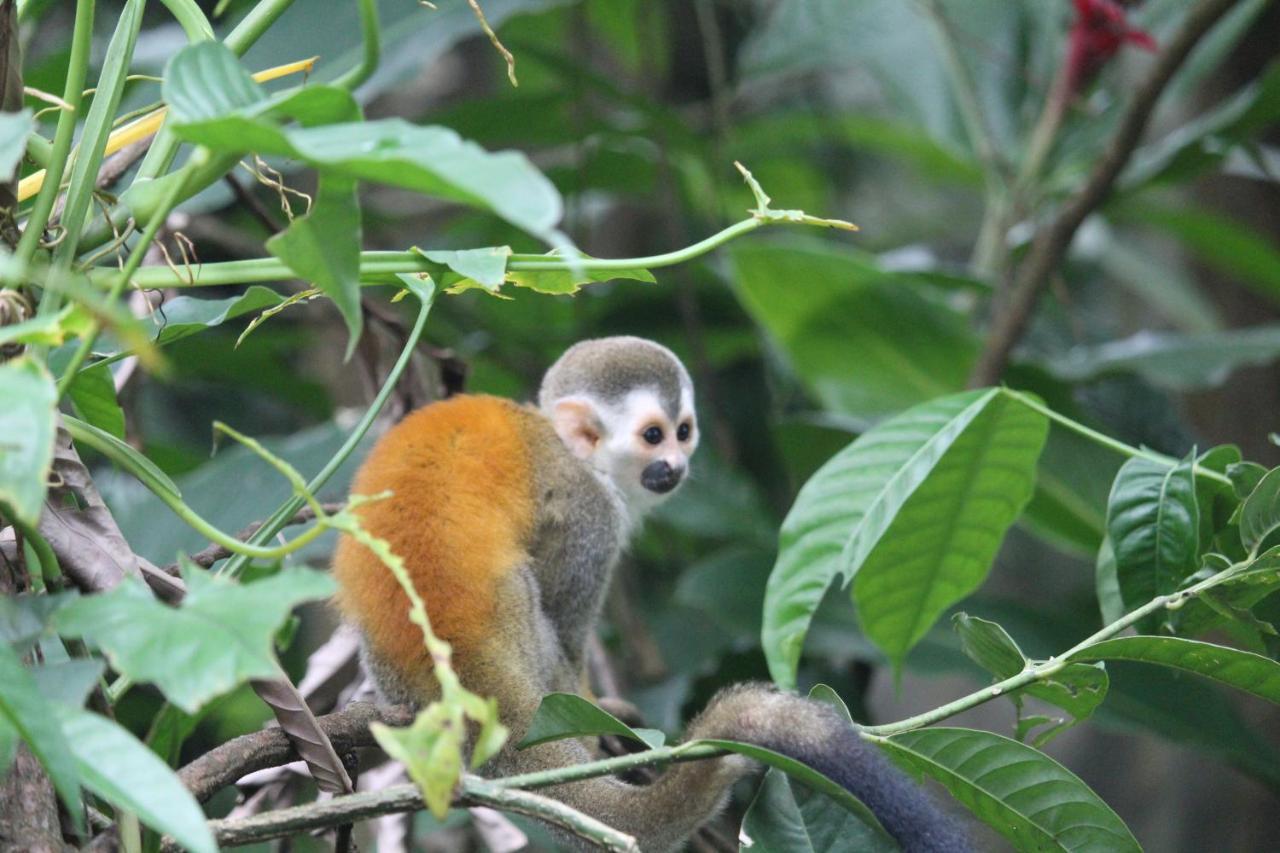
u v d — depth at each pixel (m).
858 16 14.70
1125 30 12.23
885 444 6.86
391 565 4.18
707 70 18.16
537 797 4.57
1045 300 15.20
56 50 10.41
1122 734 17.08
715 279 14.16
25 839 4.46
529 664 7.56
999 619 10.59
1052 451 10.88
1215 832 15.14
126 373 7.54
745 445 15.38
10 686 3.59
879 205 20.67
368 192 15.67
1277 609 6.74
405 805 4.54
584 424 9.81
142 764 3.65
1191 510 6.32
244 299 5.71
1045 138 12.84
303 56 10.39
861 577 7.40
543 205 3.26
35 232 4.54
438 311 13.32
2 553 4.70
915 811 5.62
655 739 5.41
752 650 10.96
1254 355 11.35
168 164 5.02
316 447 9.93
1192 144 11.59
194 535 9.49
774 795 5.75
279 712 5.00
